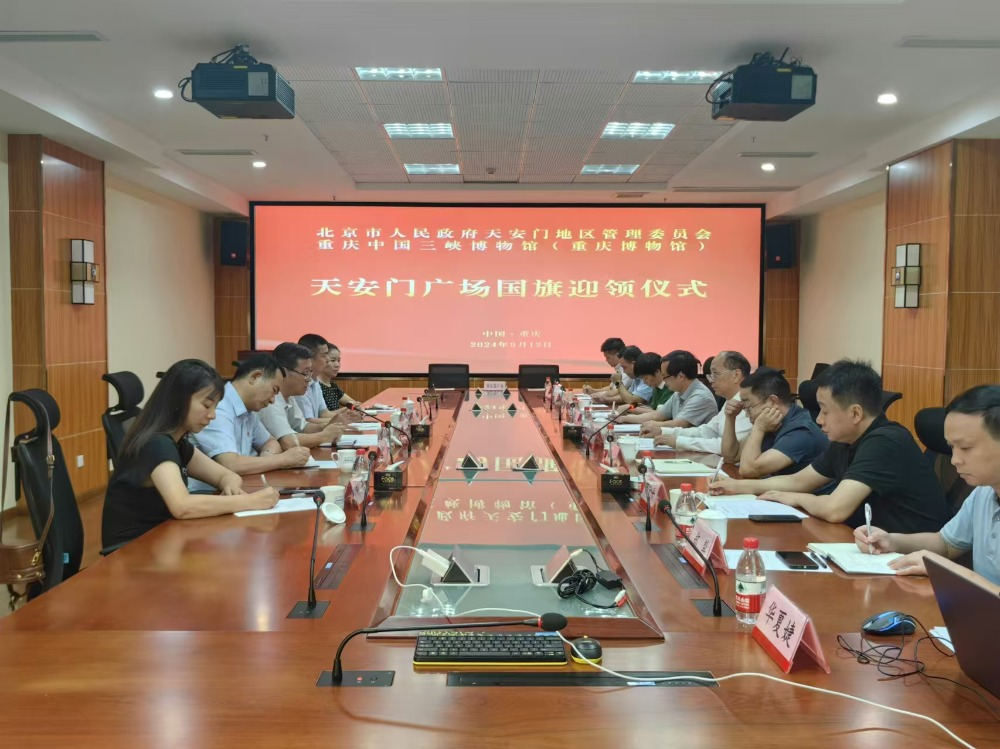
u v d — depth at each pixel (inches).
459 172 297.6
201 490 115.8
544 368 305.0
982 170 211.5
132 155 232.7
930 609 64.3
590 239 359.9
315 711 46.9
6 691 49.4
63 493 99.7
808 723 45.7
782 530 89.9
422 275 359.3
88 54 164.1
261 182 315.3
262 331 358.0
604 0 135.9
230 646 56.7
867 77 179.8
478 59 165.3
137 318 291.0
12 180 205.0
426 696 49.0
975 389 68.7
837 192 296.8
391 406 233.8
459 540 86.4
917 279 227.1
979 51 161.6
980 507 75.7
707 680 51.3
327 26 148.0
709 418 192.9
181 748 42.6
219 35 152.7
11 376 207.0
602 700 48.6
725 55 163.3
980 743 43.4
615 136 241.0
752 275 361.7
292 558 79.1
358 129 231.1
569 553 74.5
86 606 65.1
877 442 94.4
